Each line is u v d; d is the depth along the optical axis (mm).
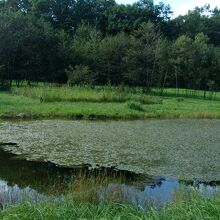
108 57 63125
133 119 32750
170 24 114312
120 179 14953
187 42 66375
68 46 62031
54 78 60125
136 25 105438
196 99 56625
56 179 14844
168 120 33281
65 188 13695
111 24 107438
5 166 16422
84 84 51938
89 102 39375
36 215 8180
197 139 24094
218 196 10586
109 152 19422
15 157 17906
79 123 28688
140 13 110062
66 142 21422
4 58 53969
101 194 12188
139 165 17266
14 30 55031
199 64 66500
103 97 41031
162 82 73312
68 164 17016
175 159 18547
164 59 64375
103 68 63500
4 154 18375
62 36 63938
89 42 68250
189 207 8484
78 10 113562
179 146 21594
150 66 64062
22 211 8414
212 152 20344
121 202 11609
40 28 59875
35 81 61312
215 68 66938
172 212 8469
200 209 8344
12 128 25250
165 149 20656
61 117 31203
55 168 16344
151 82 64125
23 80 61125
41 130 24922
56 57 59938
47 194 12836
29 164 16828
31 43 56375
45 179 14805
